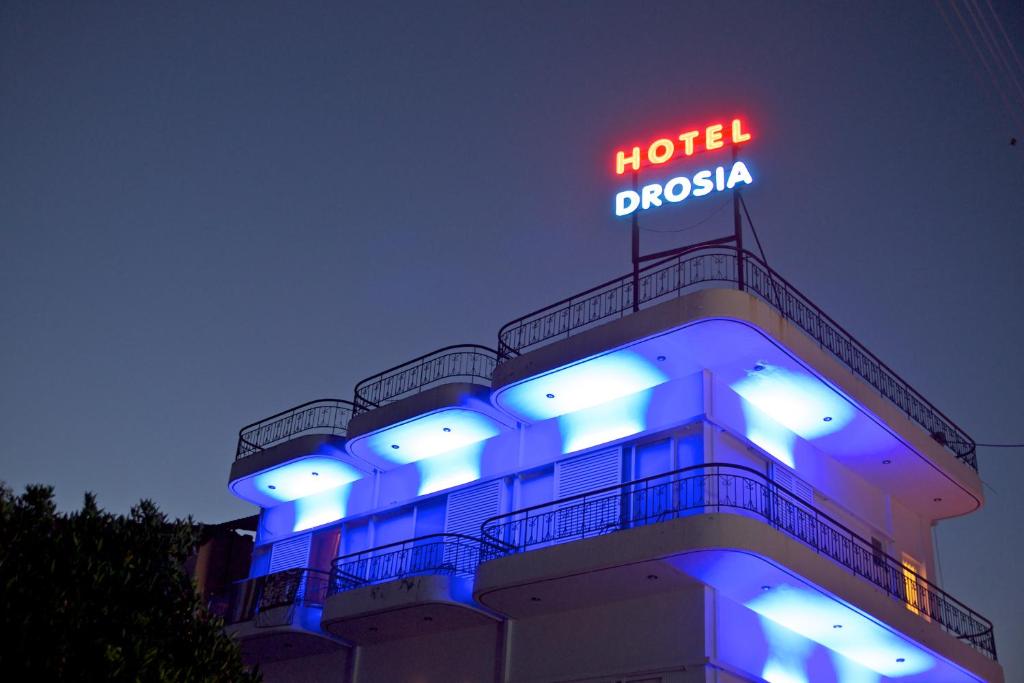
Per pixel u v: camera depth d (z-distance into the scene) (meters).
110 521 17.45
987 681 24.06
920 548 26.55
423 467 26.05
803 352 21.39
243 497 28.98
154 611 16.38
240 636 25.25
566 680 21.00
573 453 23.03
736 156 23.77
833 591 20.22
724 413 21.80
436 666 23.28
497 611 22.06
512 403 23.45
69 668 14.73
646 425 22.19
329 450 26.64
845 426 23.36
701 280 22.11
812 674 21.94
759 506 21.53
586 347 21.78
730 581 19.86
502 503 23.89
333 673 25.19
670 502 21.00
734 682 19.83
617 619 20.89
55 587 15.51
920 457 24.41
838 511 24.22
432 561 24.50
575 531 22.00
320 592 25.72
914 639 22.09
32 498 16.64
